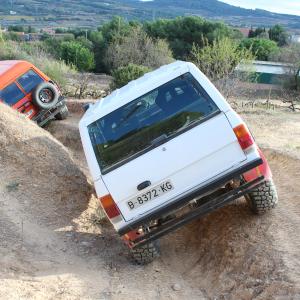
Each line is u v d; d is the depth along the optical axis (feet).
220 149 17.53
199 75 18.53
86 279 18.08
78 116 50.34
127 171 17.70
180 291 17.72
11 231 21.40
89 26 447.83
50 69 76.64
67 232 22.56
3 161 26.99
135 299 16.88
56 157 28.78
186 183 17.65
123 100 19.06
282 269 16.43
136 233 18.34
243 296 16.22
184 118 18.02
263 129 48.47
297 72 129.49
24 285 16.80
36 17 491.31
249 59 83.56
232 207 22.66
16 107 40.83
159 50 127.03
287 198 23.15
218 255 19.48
